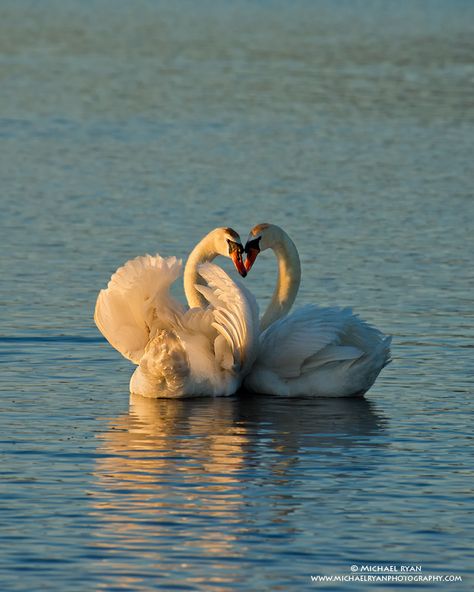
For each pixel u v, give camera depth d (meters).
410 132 38.03
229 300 14.74
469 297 19.78
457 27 75.81
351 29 73.00
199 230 24.72
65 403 14.48
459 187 29.89
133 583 9.54
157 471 12.00
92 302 19.19
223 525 10.62
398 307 19.06
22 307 18.78
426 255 22.89
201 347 15.05
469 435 13.34
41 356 16.44
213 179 30.27
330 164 32.66
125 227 24.89
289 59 56.41
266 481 11.74
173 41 64.44
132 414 14.13
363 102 44.06
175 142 35.62
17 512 10.86
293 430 13.55
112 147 34.59
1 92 45.00
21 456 12.41
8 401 14.47
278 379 15.20
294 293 16.64
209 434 13.34
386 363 15.20
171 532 10.47
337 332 15.07
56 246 23.20
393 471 12.09
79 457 12.41
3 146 34.47
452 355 16.61
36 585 9.49
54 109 41.34
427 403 14.69
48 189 28.75
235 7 91.62
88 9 86.44
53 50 59.38
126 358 16.45
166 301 14.74
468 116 41.34
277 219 25.92
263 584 9.54
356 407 14.61
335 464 12.29
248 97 44.88
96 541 10.27
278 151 34.44
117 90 46.19
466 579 9.69
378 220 26.03
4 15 78.25
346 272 21.42
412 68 53.62
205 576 9.66
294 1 99.25
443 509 11.08
